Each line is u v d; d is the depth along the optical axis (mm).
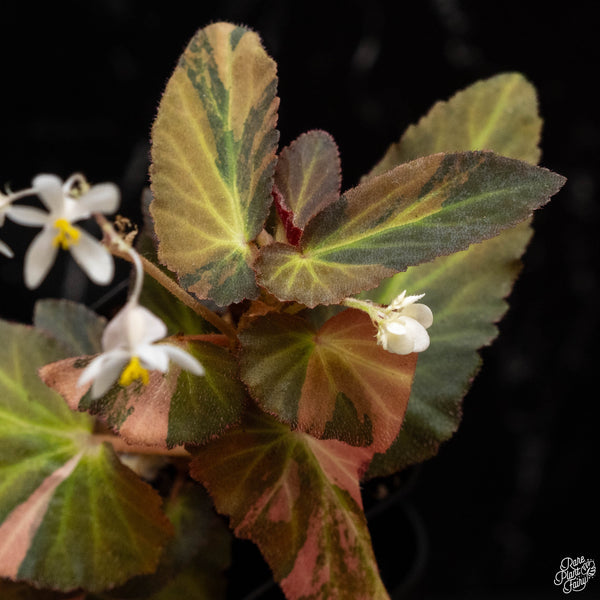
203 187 480
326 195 510
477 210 458
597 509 818
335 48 724
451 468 839
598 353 792
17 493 486
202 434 467
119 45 725
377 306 461
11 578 475
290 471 493
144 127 759
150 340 427
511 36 721
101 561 484
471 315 533
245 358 468
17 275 761
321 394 471
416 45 722
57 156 762
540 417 811
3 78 716
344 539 489
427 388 526
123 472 490
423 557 545
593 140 756
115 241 438
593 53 722
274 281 466
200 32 484
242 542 543
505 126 528
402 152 534
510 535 836
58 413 500
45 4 689
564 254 784
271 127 479
